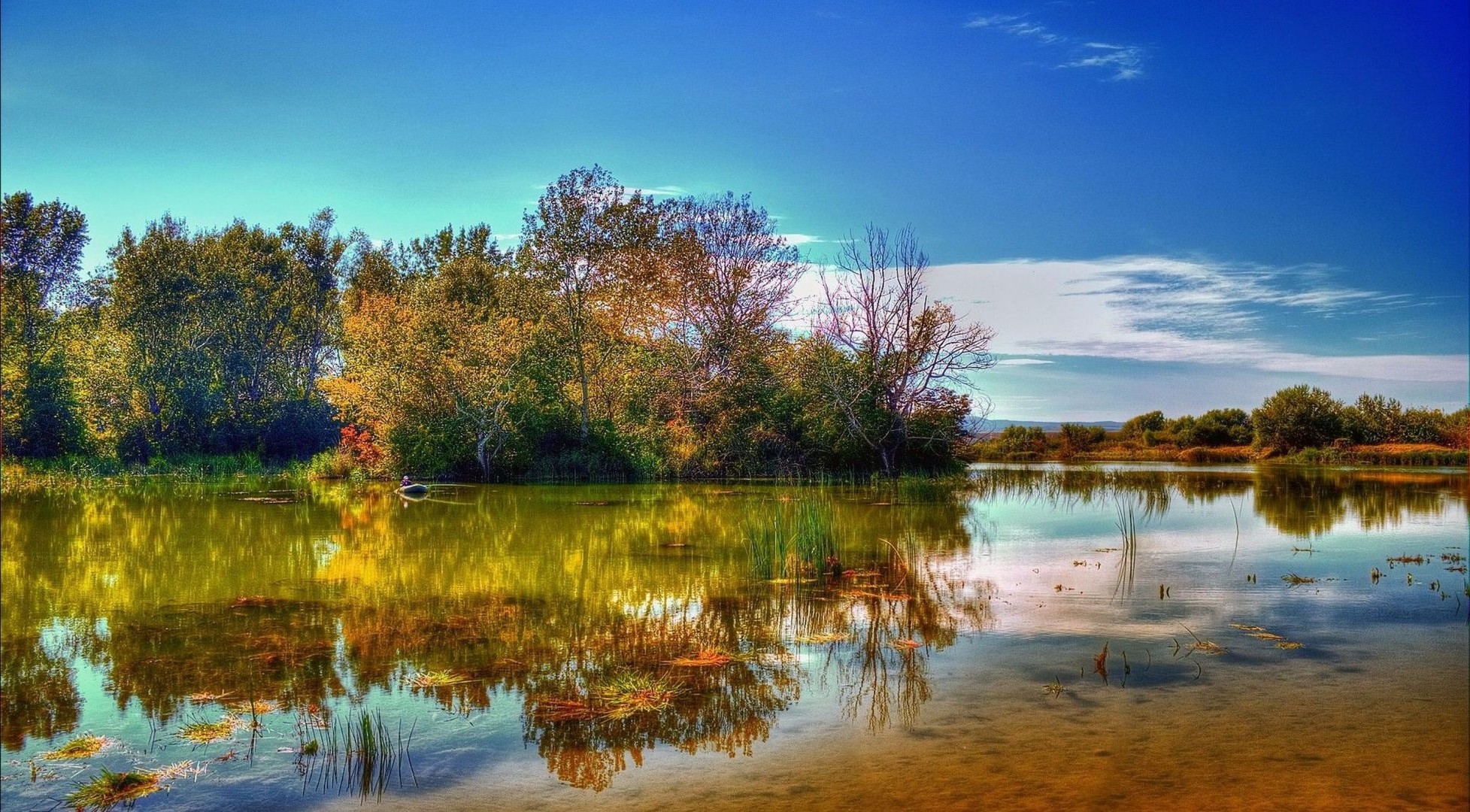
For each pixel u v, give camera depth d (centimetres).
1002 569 1309
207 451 3956
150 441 3838
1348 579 1220
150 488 2831
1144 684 760
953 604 1073
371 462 3366
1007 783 568
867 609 1051
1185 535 1691
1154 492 2666
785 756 619
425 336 3328
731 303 3509
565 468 3219
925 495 2594
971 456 3556
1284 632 929
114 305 3909
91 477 3222
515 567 1336
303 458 4197
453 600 1108
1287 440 4850
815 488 2850
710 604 1085
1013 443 5681
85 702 737
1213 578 1232
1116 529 1777
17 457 3462
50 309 3925
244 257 4441
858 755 618
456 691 759
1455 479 3203
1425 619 985
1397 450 4441
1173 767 588
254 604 1087
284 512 2114
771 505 2259
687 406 3403
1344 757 600
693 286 3503
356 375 3588
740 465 3281
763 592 1154
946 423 3234
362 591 1164
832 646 891
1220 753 611
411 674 805
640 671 808
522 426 3194
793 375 3338
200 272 4091
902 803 542
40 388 3534
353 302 4841
